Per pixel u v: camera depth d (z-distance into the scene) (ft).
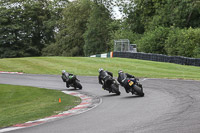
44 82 250.98
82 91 190.29
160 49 558.97
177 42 503.61
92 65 374.63
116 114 100.12
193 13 606.55
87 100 150.41
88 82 235.61
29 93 192.54
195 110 97.91
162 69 327.47
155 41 555.28
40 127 85.87
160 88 177.58
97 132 74.54
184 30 520.42
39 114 114.62
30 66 380.78
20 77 292.40
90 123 86.69
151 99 134.31
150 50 557.74
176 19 596.29
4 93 197.77
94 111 110.32
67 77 196.54
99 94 172.35
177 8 587.68
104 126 81.25
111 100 141.59
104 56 522.06
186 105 110.01
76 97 164.96
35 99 167.43
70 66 370.73
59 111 119.55
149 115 94.17
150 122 83.05
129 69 330.95
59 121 93.81
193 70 315.37
